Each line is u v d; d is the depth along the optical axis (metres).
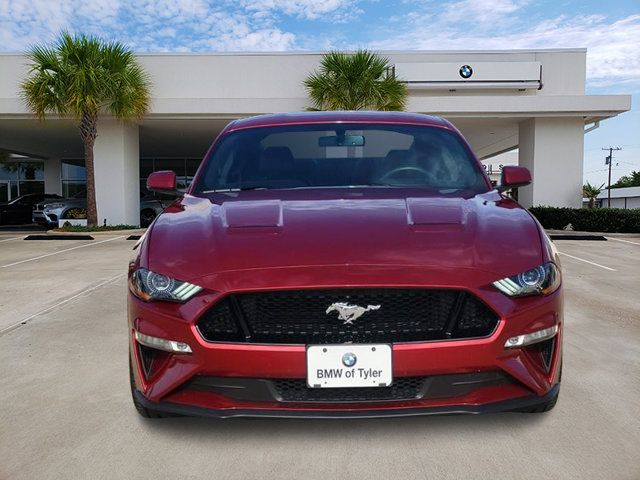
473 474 2.01
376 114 3.50
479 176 3.05
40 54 12.71
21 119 14.62
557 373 2.18
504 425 2.39
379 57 15.90
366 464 2.09
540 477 1.98
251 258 2.05
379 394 2.02
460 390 2.03
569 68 16.39
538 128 14.95
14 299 5.46
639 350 3.56
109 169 15.14
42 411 2.66
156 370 2.11
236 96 16.48
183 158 23.53
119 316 4.66
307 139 3.23
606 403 2.64
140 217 17.19
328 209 2.43
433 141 3.24
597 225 13.27
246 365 1.96
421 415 1.96
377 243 2.10
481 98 14.25
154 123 15.46
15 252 9.85
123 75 12.86
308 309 1.99
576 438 2.27
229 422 2.46
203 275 2.03
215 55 16.39
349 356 1.94
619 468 2.04
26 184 24.23
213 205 2.60
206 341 1.98
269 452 2.19
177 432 2.38
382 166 3.06
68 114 13.34
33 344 3.84
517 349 2.03
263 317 2.00
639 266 7.50
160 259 2.16
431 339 1.97
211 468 2.08
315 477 2.01
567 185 15.07
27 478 2.04
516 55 16.27
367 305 1.98
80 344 3.83
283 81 16.45
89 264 7.95
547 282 2.10
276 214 2.39
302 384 2.02
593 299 5.26
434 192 2.74
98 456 2.20
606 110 14.13
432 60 16.22
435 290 1.98
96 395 2.86
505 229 2.26
